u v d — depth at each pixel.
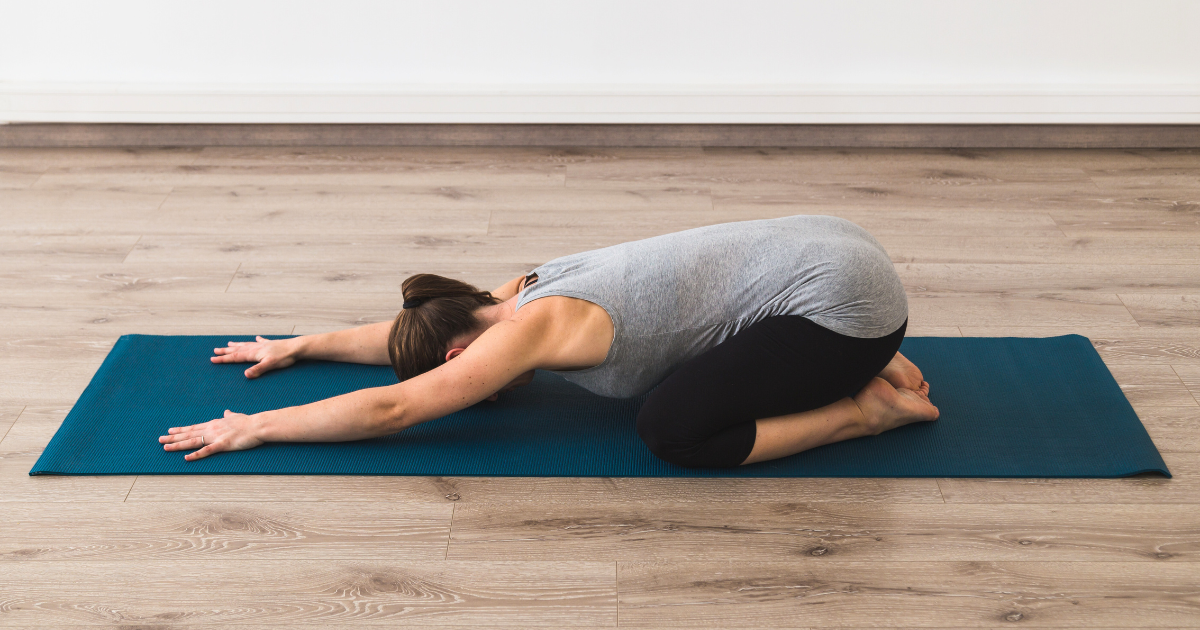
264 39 3.18
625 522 1.66
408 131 3.33
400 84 3.25
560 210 2.88
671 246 1.66
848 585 1.53
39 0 3.07
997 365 2.08
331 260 2.57
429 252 2.62
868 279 1.61
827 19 3.12
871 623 1.46
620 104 3.22
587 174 3.14
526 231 2.74
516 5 3.10
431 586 1.53
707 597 1.51
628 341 1.61
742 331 1.64
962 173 3.15
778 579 1.54
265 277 2.48
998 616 1.47
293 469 1.75
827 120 3.25
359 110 3.23
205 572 1.55
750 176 3.13
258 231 2.73
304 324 2.27
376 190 3.02
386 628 1.46
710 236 1.68
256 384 2.00
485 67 3.24
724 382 1.62
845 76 3.24
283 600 1.50
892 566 1.57
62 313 2.29
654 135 3.33
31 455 1.81
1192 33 3.08
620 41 3.18
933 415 1.86
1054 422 1.89
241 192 2.99
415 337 1.70
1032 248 2.63
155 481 1.74
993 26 3.12
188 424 1.87
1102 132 3.30
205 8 3.11
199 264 2.54
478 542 1.62
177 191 2.99
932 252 2.62
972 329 2.24
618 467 1.77
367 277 2.49
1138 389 2.01
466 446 1.82
